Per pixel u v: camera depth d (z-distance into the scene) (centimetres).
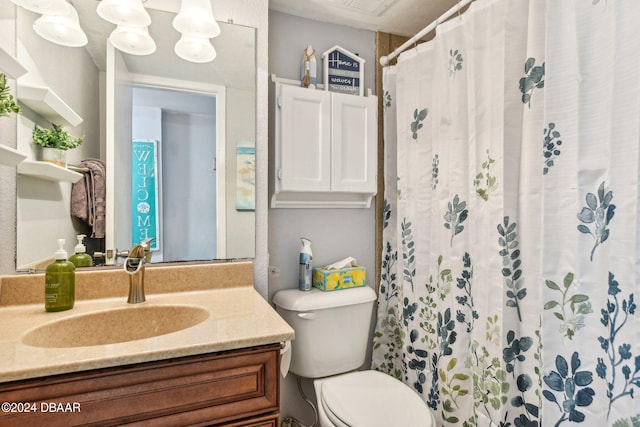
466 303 124
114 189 118
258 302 109
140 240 121
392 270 167
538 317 102
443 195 133
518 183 106
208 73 129
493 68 111
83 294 108
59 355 69
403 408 115
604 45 84
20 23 104
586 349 88
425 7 151
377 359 168
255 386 82
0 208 102
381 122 169
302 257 150
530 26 100
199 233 129
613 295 82
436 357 136
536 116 100
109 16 101
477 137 117
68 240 111
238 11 132
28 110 106
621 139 81
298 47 157
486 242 114
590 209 87
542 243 96
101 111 116
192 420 76
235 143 133
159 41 123
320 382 132
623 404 80
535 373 103
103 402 69
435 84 136
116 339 99
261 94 136
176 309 105
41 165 108
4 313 96
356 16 158
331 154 149
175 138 126
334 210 165
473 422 123
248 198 135
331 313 143
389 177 166
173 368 74
